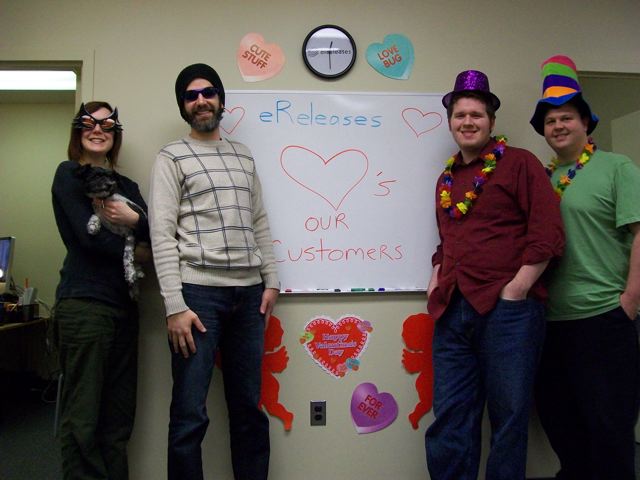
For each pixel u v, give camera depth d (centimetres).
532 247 147
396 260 197
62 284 158
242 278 158
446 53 204
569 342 161
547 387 176
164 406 187
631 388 153
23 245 368
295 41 198
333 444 191
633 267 152
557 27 209
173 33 195
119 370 167
